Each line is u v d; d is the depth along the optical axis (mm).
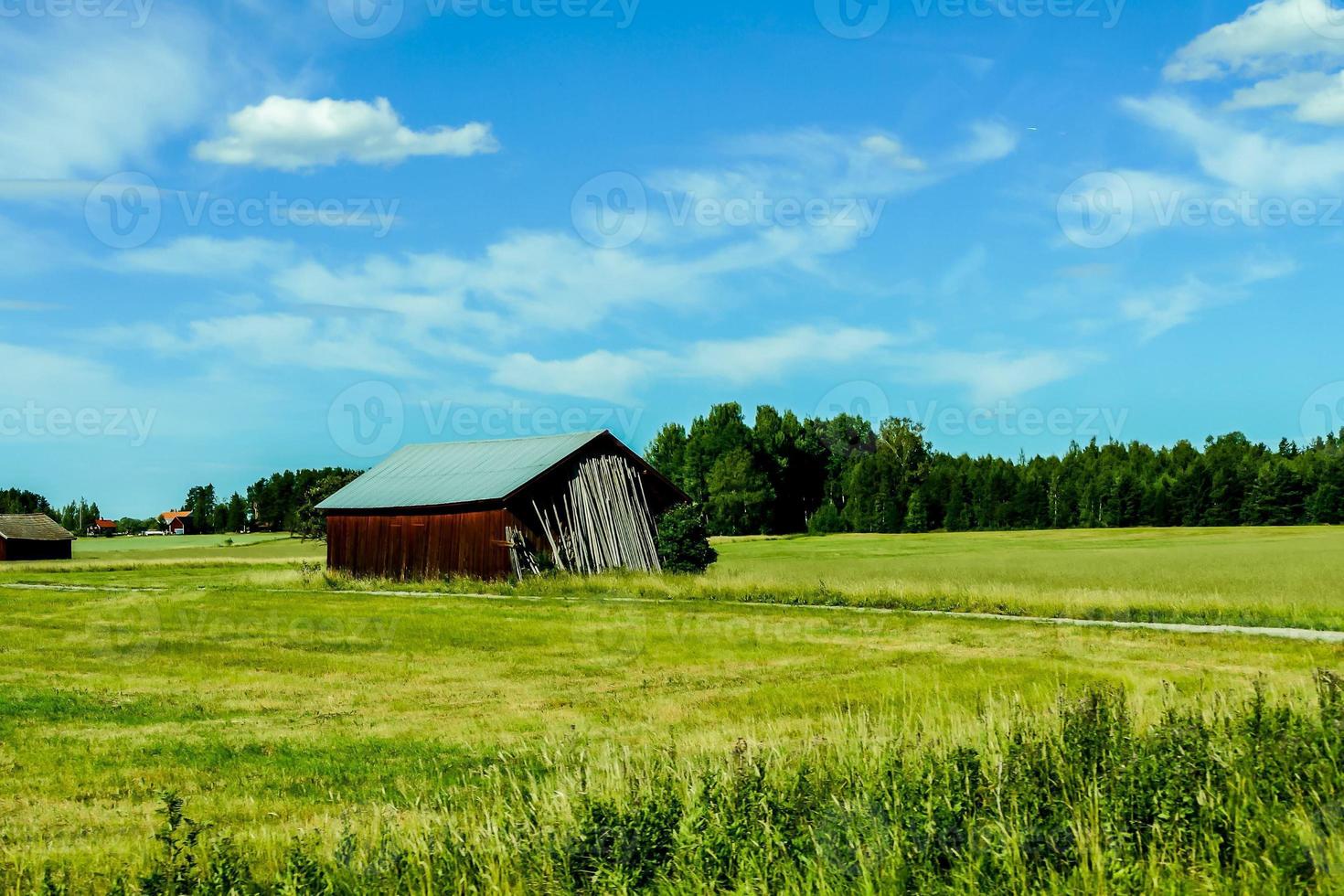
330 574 46750
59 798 10844
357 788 11109
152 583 48812
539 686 18297
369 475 52094
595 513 44438
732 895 6297
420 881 6754
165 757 12742
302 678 19219
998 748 8531
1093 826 6828
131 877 7672
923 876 6312
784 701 15969
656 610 31125
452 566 43188
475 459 48875
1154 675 17797
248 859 7910
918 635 24656
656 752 10641
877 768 8266
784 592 33125
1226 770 7816
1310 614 25406
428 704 16562
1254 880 6047
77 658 21953
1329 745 8281
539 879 6703
